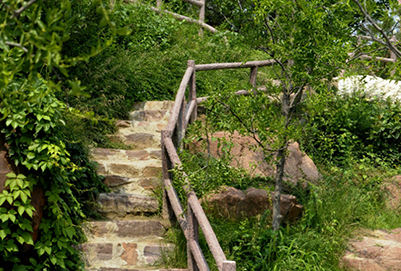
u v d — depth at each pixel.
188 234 4.09
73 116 4.90
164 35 8.91
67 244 3.87
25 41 1.71
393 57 10.35
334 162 6.55
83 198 4.80
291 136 4.30
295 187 5.45
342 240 4.86
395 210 5.77
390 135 6.74
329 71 4.29
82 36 5.78
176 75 7.89
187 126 5.82
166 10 9.61
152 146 6.09
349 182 5.88
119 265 4.16
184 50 8.45
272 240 4.45
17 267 3.62
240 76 8.19
